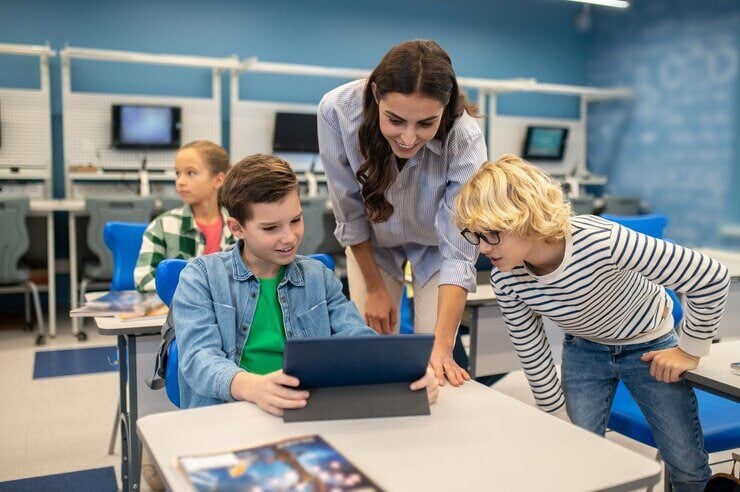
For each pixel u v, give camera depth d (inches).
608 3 243.4
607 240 51.2
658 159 259.4
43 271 197.6
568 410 65.3
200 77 237.3
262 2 243.1
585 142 292.4
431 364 50.4
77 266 201.2
